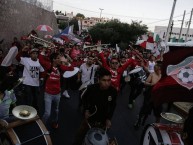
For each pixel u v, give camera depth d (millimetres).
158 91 3539
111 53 14320
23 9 17156
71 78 8516
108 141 3895
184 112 8227
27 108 4094
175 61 3463
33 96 6520
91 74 7711
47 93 5516
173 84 3439
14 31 15633
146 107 6641
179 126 4090
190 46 3449
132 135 6348
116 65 7137
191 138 2932
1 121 3848
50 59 7727
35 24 20453
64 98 8797
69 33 16578
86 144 3781
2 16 13703
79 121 6727
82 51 13180
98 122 4242
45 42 10602
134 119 7594
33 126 3934
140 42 14914
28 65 6281
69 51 12344
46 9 24344
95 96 4105
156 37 20516
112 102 4145
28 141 3748
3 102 4121
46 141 3904
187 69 3398
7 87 4180
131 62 7469
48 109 5512
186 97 3473
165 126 4055
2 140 3867
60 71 5742
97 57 7762
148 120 7715
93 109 4172
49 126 6059
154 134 4039
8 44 14766
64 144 5301
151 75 6645
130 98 8664
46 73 6258
